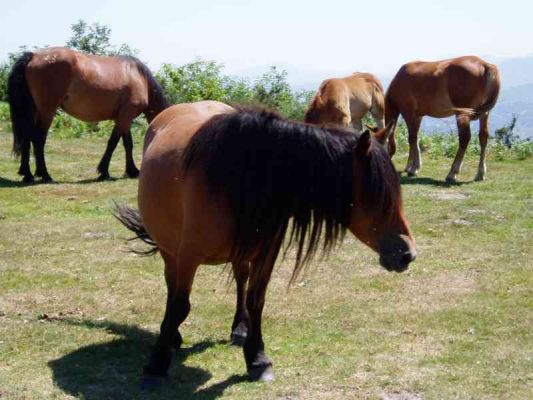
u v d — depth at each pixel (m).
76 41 30.83
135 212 6.31
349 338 6.23
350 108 14.07
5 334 6.26
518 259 8.58
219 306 7.08
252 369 5.36
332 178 4.75
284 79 22.06
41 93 12.76
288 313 6.87
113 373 5.52
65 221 10.31
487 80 13.10
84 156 15.91
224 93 21.47
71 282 7.78
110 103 13.32
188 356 5.86
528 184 12.78
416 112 13.92
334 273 8.10
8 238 9.39
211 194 4.90
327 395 5.10
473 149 16.55
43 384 5.30
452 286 7.67
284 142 4.82
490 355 5.82
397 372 5.48
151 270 8.22
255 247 4.90
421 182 13.15
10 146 16.69
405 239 4.79
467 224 10.12
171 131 5.63
